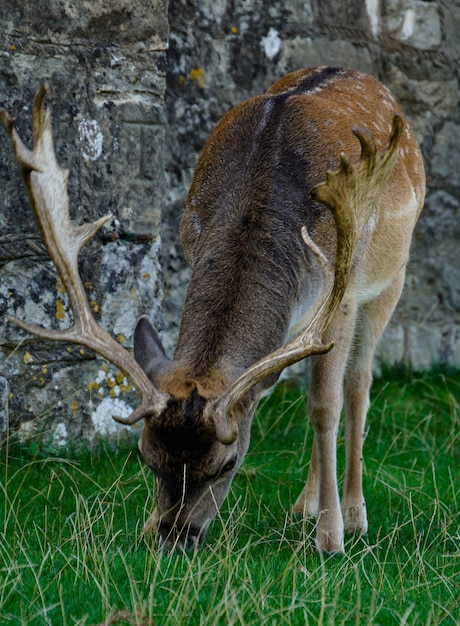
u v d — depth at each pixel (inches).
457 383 802.8
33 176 428.8
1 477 557.9
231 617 362.3
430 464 650.8
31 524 484.7
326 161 506.9
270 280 465.4
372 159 420.2
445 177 840.9
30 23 604.4
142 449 422.9
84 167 625.9
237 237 474.3
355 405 567.2
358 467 553.0
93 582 394.9
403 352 831.7
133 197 648.4
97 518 471.8
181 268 726.5
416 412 749.9
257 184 491.8
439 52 829.8
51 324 620.4
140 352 450.0
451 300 855.1
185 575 384.5
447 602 395.5
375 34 799.7
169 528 422.9
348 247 421.7
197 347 441.4
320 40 771.4
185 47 713.6
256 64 743.7
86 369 631.8
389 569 450.6
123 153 641.6
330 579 414.9
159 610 370.0
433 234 840.3
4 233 603.5
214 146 528.4
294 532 510.3
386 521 548.1
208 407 409.1
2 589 371.2
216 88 728.3
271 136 508.1
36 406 615.5
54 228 427.2
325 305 424.8
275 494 581.3
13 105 602.9
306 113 519.2
